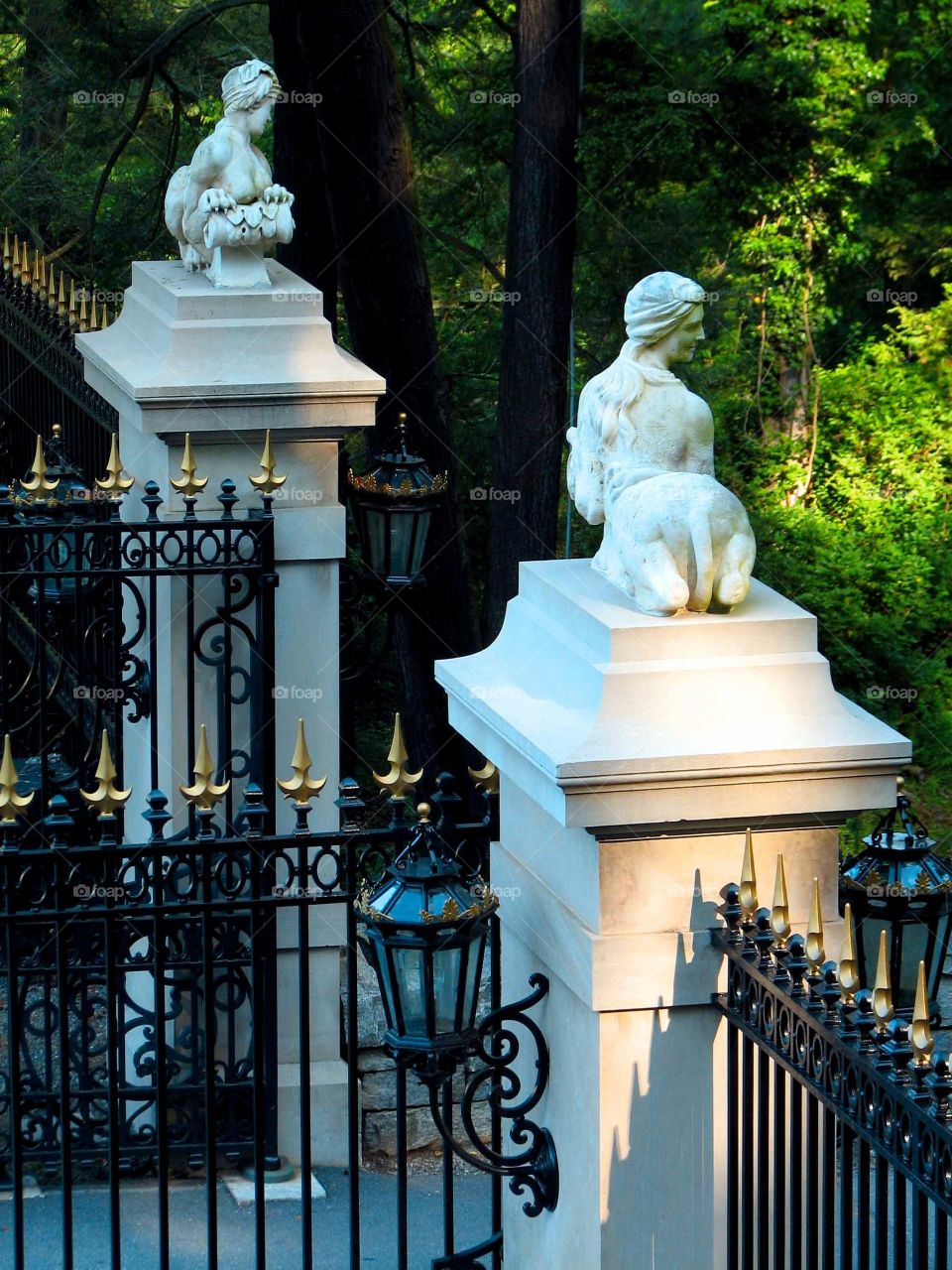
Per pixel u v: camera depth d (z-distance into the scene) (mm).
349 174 15852
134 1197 8836
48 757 10406
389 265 16047
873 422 27234
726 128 19062
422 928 5586
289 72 16906
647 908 5391
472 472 21250
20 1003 9234
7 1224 8570
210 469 9211
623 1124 5480
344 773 11523
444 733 16656
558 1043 5824
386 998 5797
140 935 9336
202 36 22125
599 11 18594
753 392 27203
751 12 21625
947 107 25969
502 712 5648
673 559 5449
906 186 26828
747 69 19219
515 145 15766
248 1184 8930
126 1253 8328
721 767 5188
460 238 22922
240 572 9008
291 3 16562
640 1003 5391
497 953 6273
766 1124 5215
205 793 6258
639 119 18172
